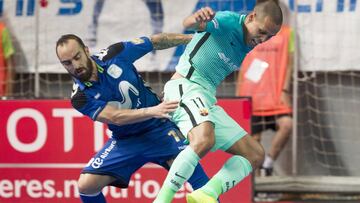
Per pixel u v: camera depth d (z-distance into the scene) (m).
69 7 29.19
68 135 26.91
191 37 21.06
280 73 28.19
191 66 19.97
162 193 18.98
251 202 26.53
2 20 29.33
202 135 19.05
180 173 18.91
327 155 29.50
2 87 28.91
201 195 18.97
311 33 28.72
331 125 29.39
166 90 20.14
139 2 29.02
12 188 27.20
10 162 27.14
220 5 28.80
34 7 29.25
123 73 20.05
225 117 20.50
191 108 19.44
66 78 29.72
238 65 20.12
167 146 21.06
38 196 27.16
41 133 27.00
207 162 26.48
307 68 28.91
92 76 19.77
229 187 19.58
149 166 26.73
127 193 26.86
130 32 29.12
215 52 19.72
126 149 20.98
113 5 29.11
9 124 27.03
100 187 21.30
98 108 19.77
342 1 28.53
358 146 29.41
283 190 27.98
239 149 20.28
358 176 29.47
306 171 29.53
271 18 19.02
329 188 28.03
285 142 28.28
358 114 29.22
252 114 27.81
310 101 29.25
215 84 20.27
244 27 19.33
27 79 29.53
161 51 29.05
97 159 21.16
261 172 28.53
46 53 29.33
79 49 19.20
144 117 19.27
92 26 29.19
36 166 27.06
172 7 28.97
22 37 29.36
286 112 28.11
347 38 28.66
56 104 26.88
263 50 28.25
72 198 27.06
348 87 29.11
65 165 26.98
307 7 28.61
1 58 28.91
